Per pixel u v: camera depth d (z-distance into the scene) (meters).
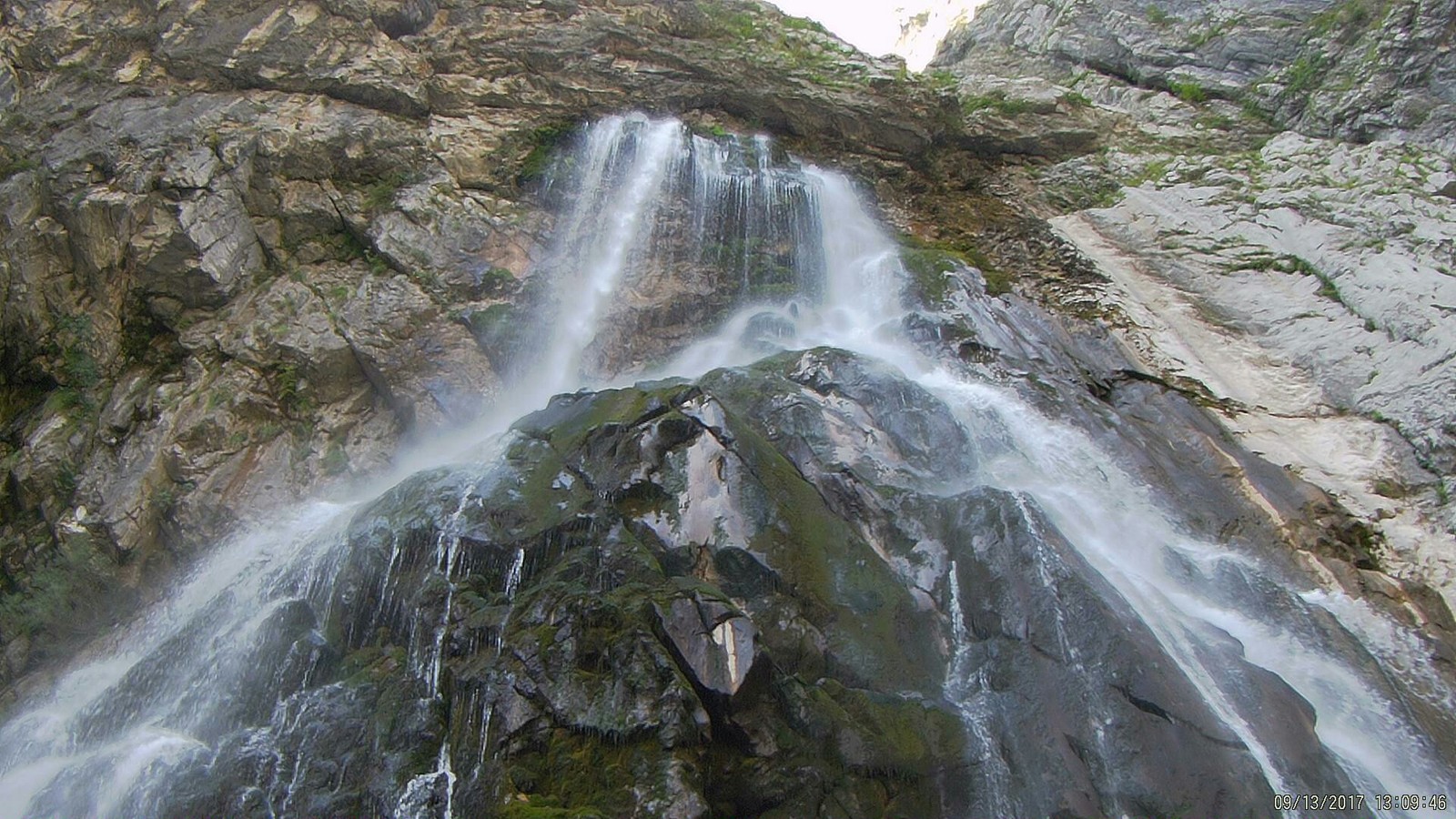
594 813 6.48
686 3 18.77
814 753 7.03
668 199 15.19
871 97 17.91
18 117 13.79
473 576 8.55
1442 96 18.56
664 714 6.95
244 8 15.12
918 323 13.36
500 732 7.14
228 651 9.14
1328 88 19.80
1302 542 11.02
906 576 8.81
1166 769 7.27
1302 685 9.20
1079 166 18.80
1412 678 9.83
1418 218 15.24
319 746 7.67
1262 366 13.92
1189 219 16.70
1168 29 23.00
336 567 9.32
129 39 14.80
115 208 12.51
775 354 12.45
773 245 15.35
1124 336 14.30
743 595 8.21
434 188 14.27
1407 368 13.11
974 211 17.66
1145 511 10.85
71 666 10.31
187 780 7.72
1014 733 7.52
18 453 11.43
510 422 12.46
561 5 17.39
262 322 12.41
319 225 13.68
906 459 10.20
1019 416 11.58
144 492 10.99
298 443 11.84
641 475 8.86
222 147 13.48
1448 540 11.48
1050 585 8.41
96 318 12.33
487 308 13.23
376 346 12.46
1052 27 24.56
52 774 8.88
